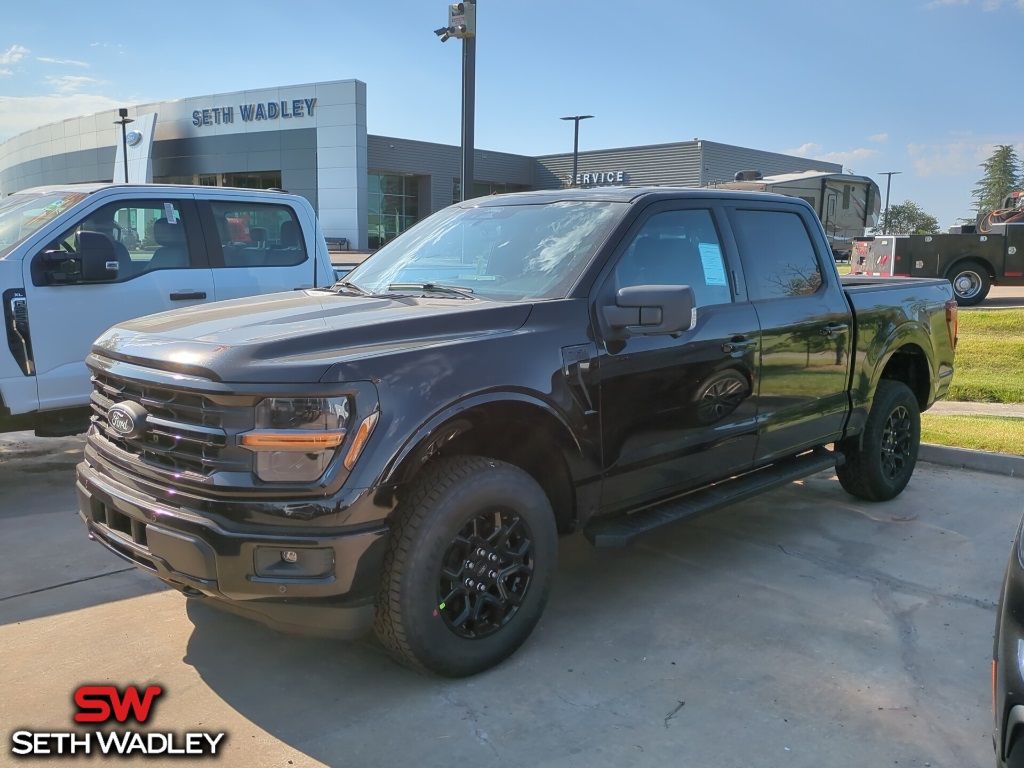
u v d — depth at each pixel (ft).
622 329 12.03
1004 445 22.00
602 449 11.98
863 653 11.78
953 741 9.71
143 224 21.04
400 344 10.35
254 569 9.49
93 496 11.16
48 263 18.94
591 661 11.47
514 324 11.30
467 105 34.19
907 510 18.25
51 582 13.99
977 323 45.62
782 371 14.89
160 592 13.64
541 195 14.58
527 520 11.09
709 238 14.21
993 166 283.18
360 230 130.52
